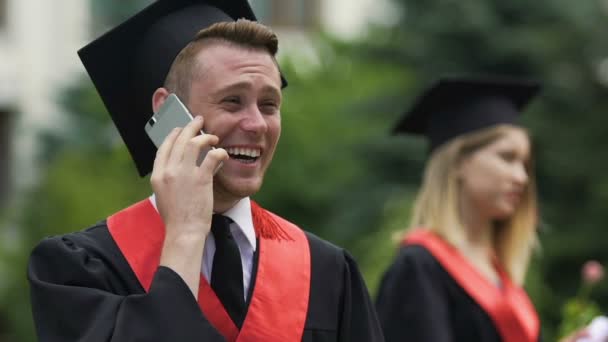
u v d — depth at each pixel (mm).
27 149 29609
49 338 4742
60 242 4965
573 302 10141
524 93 9227
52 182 23094
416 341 8102
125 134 5422
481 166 8547
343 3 33438
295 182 24250
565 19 23297
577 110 23156
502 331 8336
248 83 4840
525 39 22406
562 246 22141
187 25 5254
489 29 22547
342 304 5316
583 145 22875
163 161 4738
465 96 9094
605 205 22203
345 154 24203
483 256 8578
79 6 30828
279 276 5113
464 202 8602
